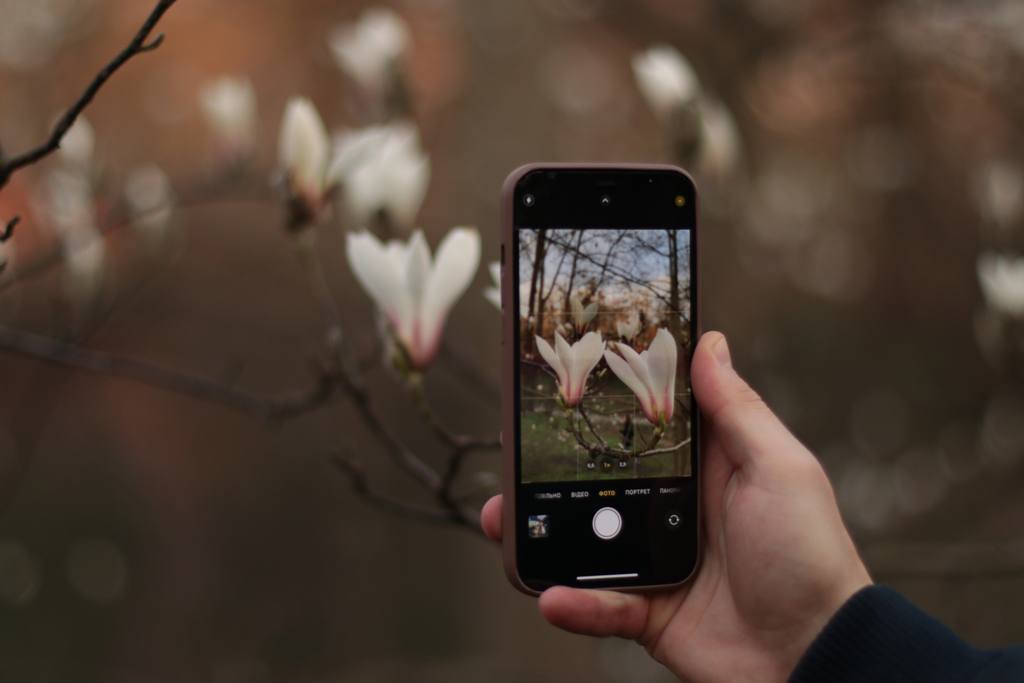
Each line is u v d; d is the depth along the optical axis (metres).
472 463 1.56
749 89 1.83
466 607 1.75
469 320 1.38
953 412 2.60
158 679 2.27
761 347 1.20
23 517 2.61
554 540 0.73
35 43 2.15
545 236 0.73
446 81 1.82
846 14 1.73
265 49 2.48
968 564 1.00
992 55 1.46
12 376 1.33
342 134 0.84
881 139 2.80
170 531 2.69
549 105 1.70
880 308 3.09
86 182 0.89
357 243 0.73
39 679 2.19
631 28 2.00
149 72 2.47
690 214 0.74
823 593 0.70
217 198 0.92
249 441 2.71
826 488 0.71
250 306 2.34
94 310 0.91
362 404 0.77
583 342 0.73
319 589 2.46
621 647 1.84
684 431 0.73
